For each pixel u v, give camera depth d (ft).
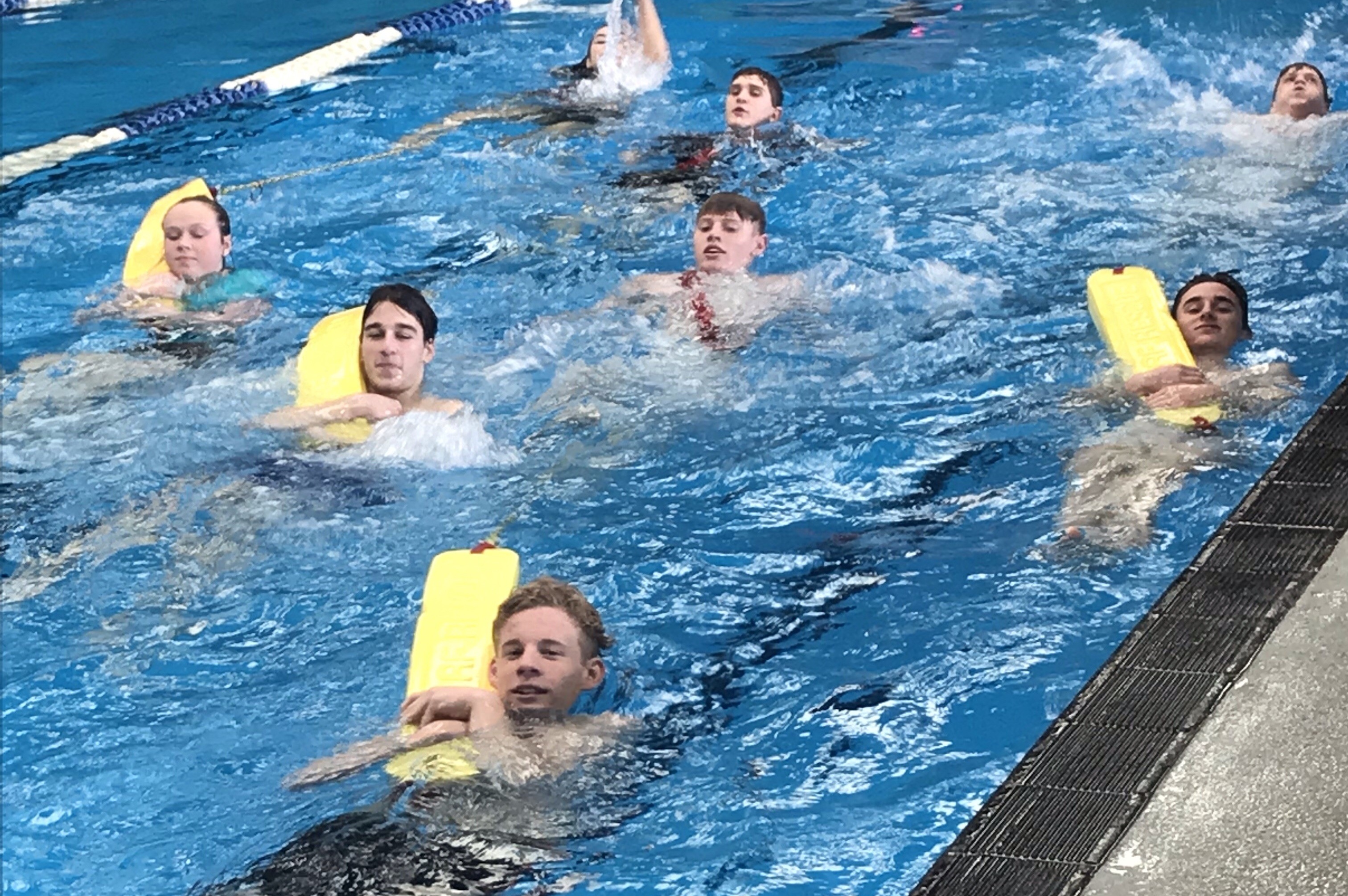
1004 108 26.45
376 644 12.21
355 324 16.44
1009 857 7.64
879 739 10.58
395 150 25.61
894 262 19.79
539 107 27.91
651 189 23.26
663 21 34.42
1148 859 7.46
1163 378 15.39
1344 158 22.82
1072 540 12.91
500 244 21.43
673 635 12.02
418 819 9.80
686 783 10.16
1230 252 19.34
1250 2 32.99
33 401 16.70
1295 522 10.66
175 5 38.06
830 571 12.85
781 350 17.30
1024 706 10.84
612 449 15.23
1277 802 7.75
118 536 13.91
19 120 28.86
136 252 20.04
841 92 27.96
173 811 10.32
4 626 12.64
